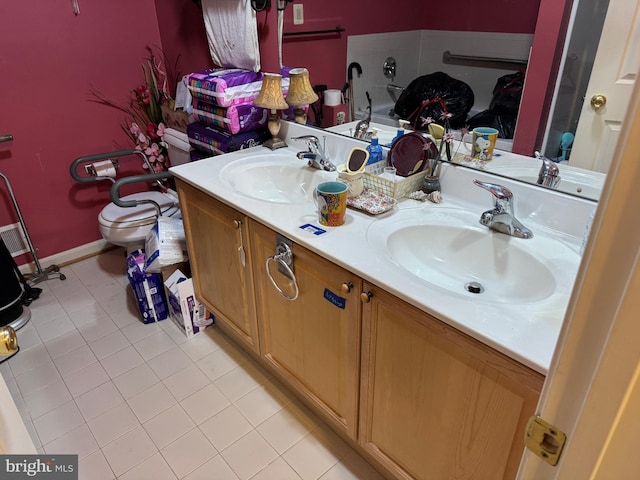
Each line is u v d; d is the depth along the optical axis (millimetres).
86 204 2791
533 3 1189
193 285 2121
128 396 1849
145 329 2244
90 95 2600
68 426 1714
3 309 2154
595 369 456
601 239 426
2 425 694
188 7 2381
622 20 1053
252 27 1941
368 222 1361
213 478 1521
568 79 1171
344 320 1284
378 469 1532
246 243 1589
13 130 2408
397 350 1147
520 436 937
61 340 2168
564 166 1234
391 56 1548
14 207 2484
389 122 1646
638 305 403
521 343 872
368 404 1332
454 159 1467
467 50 1354
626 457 465
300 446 1632
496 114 1336
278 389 1881
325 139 1900
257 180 1880
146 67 2744
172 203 2535
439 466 1188
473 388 994
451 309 971
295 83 1887
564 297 999
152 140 2869
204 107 2105
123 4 2555
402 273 1105
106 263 2834
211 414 1762
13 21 2256
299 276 1394
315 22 1734
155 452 1611
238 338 2064
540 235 1240
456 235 1306
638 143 383
